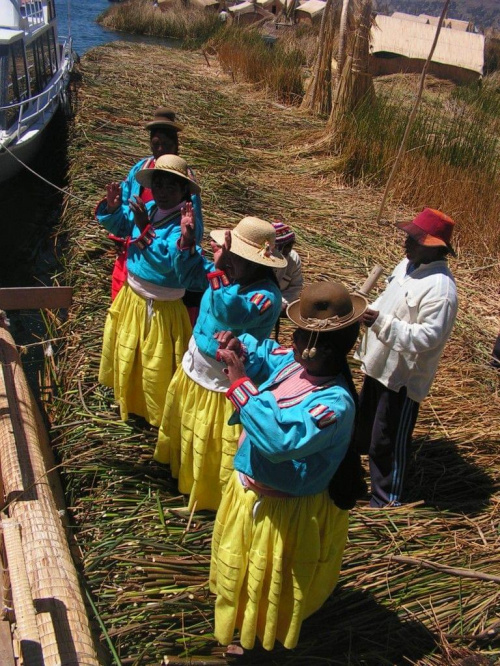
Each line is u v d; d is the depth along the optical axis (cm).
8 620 244
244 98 1366
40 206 915
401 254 694
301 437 218
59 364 462
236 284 293
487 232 730
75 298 521
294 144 1038
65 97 1240
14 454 297
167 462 354
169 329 358
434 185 814
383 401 353
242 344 251
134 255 355
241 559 250
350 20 1067
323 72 1248
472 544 335
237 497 252
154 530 324
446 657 280
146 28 2759
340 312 222
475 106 1503
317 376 230
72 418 396
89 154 861
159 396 365
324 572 252
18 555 237
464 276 664
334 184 887
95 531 323
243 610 260
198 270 334
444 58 1842
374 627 290
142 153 909
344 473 240
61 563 250
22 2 1142
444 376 482
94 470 358
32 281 744
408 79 1800
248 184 830
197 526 328
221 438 317
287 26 2531
